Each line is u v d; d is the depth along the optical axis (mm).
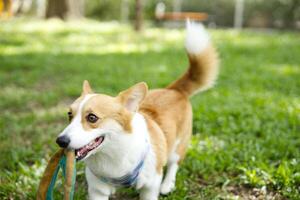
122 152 1081
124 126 1066
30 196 1388
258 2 7621
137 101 1110
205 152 1677
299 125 1978
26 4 8914
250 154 1651
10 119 2143
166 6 9156
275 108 2221
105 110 1042
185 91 1501
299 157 1611
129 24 8094
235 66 3463
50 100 2484
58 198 1354
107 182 1146
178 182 1479
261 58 3953
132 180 1155
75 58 3893
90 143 1036
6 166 1636
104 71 3289
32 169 1563
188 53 1479
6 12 7293
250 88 2682
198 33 1484
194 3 8320
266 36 6137
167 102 1390
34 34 5699
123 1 8914
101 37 5598
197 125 1971
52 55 4055
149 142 1169
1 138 1904
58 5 7707
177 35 6039
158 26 8188
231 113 2145
